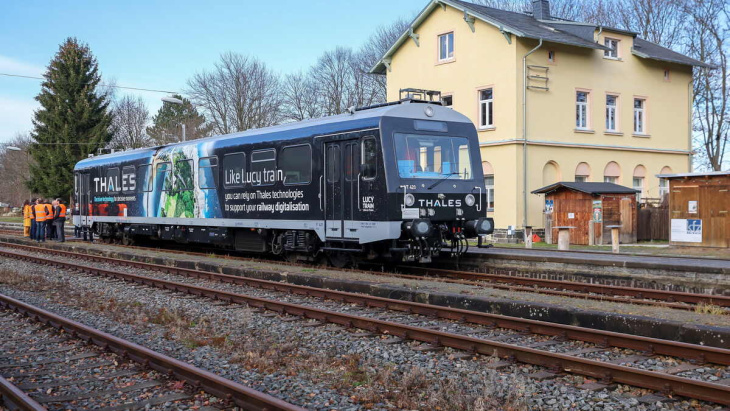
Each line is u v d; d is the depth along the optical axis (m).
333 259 15.70
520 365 7.02
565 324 9.05
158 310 10.84
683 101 32.75
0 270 16.34
